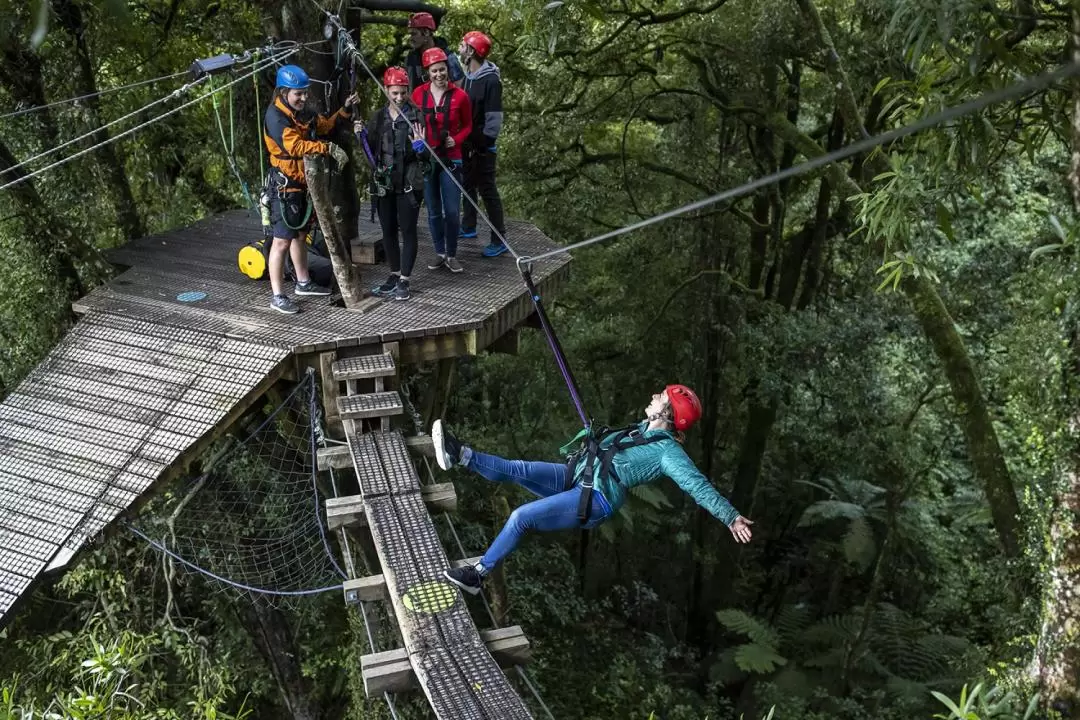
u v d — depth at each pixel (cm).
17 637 839
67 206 892
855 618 1377
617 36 1154
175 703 758
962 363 924
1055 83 498
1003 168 1107
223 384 550
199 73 621
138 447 523
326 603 875
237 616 892
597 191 1294
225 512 773
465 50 668
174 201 1075
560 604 1155
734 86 1212
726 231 1345
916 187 524
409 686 385
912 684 1232
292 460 760
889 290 1216
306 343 556
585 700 1107
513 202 1305
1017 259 1202
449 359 707
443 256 681
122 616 792
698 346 1340
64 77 873
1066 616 429
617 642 1262
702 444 1460
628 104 1282
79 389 573
